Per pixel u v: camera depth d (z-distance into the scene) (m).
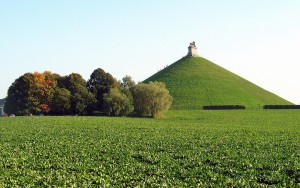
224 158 31.56
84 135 49.28
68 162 29.00
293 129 64.69
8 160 29.25
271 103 169.38
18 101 117.12
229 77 194.38
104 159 30.31
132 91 117.19
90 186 21.41
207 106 142.50
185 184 22.12
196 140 44.78
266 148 38.50
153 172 25.39
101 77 120.81
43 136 47.69
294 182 24.03
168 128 62.66
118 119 87.44
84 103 113.62
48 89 117.06
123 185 21.78
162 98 103.81
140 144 40.25
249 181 23.27
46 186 21.58
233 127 68.81
